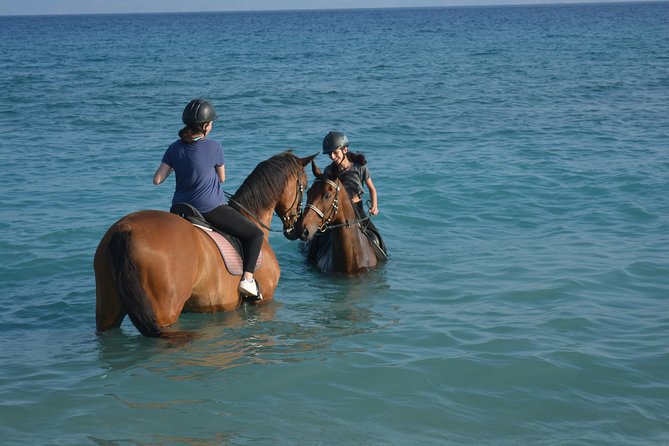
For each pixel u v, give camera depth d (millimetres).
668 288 8148
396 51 66125
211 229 6582
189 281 5996
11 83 38031
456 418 5164
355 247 8758
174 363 5984
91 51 74812
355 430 4973
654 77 36844
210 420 5055
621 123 22141
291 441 4805
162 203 12680
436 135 20547
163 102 29328
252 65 51406
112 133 21328
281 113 25781
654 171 14820
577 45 68812
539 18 191000
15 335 6758
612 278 8484
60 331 6875
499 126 22000
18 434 4801
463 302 7809
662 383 5730
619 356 6230
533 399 5461
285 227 7559
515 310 7488
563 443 4844
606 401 5438
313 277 8859
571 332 6805
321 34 117188
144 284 5691
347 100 29688
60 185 14102
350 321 7199
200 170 6449
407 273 8930
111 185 14133
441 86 34969
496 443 4840
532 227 11117
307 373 5836
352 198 8797
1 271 8805
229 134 21000
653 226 10945
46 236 10336
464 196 13094
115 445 4688
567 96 29859
